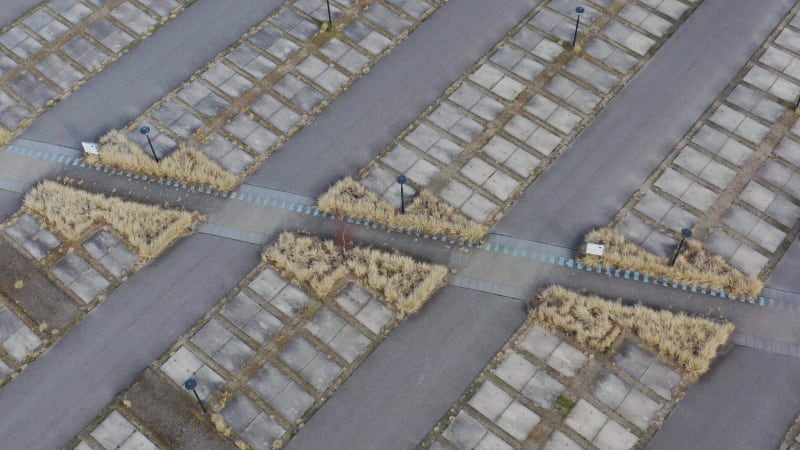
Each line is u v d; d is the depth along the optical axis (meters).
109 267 31.97
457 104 36.66
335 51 38.81
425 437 27.70
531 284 31.19
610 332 29.67
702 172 33.94
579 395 28.39
